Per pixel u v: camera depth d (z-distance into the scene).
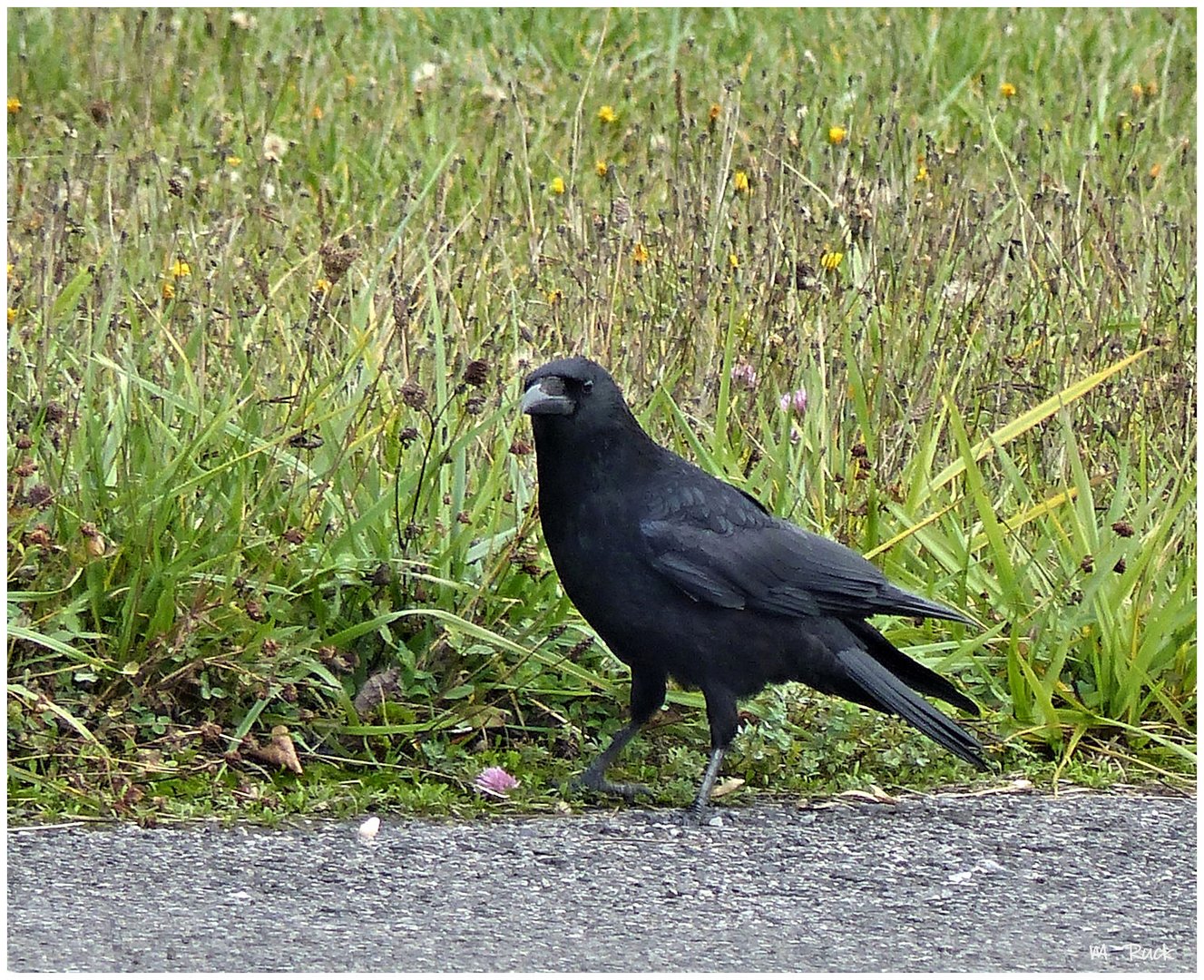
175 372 11.21
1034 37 20.08
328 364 11.30
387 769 9.55
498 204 14.76
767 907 8.01
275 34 19.19
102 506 9.99
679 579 9.39
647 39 19.77
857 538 11.23
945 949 7.56
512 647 9.64
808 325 12.51
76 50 18.23
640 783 9.73
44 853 8.38
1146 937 7.75
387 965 7.24
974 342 13.03
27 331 11.20
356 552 10.17
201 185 14.58
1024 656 10.61
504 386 11.46
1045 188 14.55
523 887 8.19
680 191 14.01
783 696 10.45
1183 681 10.62
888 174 14.74
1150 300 13.51
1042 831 9.09
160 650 9.54
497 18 19.88
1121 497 11.22
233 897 7.94
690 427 11.53
